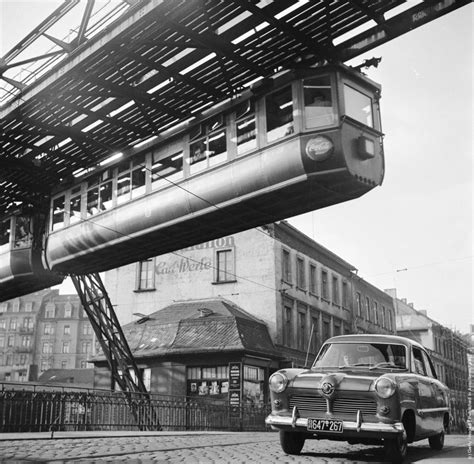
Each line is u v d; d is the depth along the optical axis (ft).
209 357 96.84
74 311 376.48
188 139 62.75
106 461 23.27
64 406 56.08
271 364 102.78
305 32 48.75
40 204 84.23
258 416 89.66
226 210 59.11
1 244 88.84
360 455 25.71
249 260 113.09
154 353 98.99
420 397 25.05
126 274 124.36
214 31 47.98
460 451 28.63
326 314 130.41
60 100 57.41
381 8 45.62
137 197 67.82
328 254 136.05
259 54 51.88
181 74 53.72
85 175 75.92
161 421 78.79
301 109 51.78
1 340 373.20
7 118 60.80
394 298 212.02
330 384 22.84
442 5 44.01
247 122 56.65
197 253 118.21
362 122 53.26
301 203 57.11
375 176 53.78
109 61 50.93
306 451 27.71
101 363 109.81
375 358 25.88
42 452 28.12
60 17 53.42
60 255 79.15
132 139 67.41
